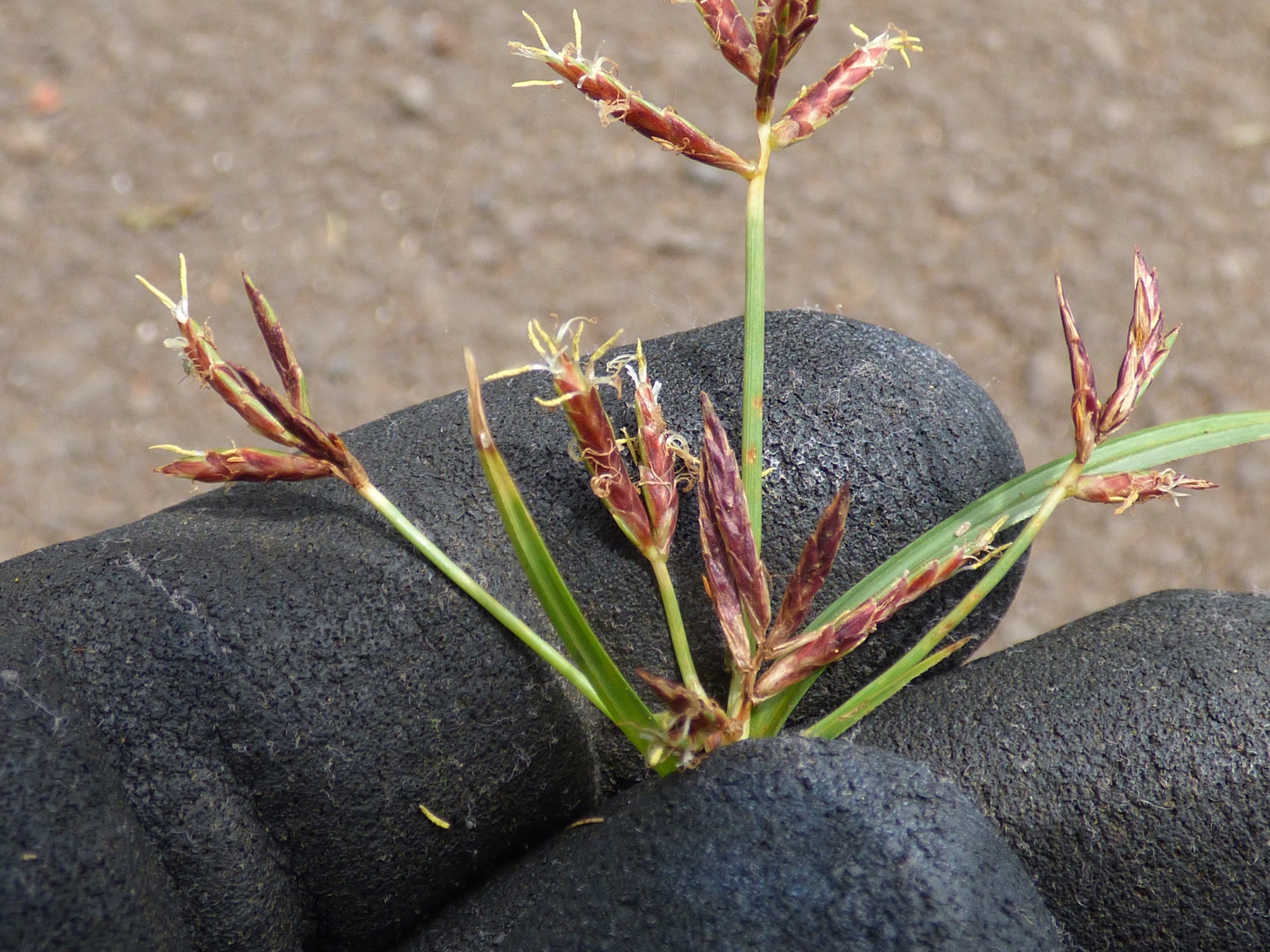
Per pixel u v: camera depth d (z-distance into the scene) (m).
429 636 0.10
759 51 0.10
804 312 0.11
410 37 0.30
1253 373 0.26
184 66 0.30
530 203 0.28
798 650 0.09
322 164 0.29
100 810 0.09
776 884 0.09
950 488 0.10
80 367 0.26
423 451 0.11
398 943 0.10
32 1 0.31
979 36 0.31
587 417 0.09
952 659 0.11
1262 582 0.24
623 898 0.09
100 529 0.25
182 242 0.28
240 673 0.09
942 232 0.28
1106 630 0.10
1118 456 0.10
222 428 0.26
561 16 0.31
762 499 0.10
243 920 0.09
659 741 0.09
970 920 0.09
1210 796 0.09
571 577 0.10
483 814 0.10
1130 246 0.28
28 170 0.29
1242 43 0.31
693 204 0.28
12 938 0.08
